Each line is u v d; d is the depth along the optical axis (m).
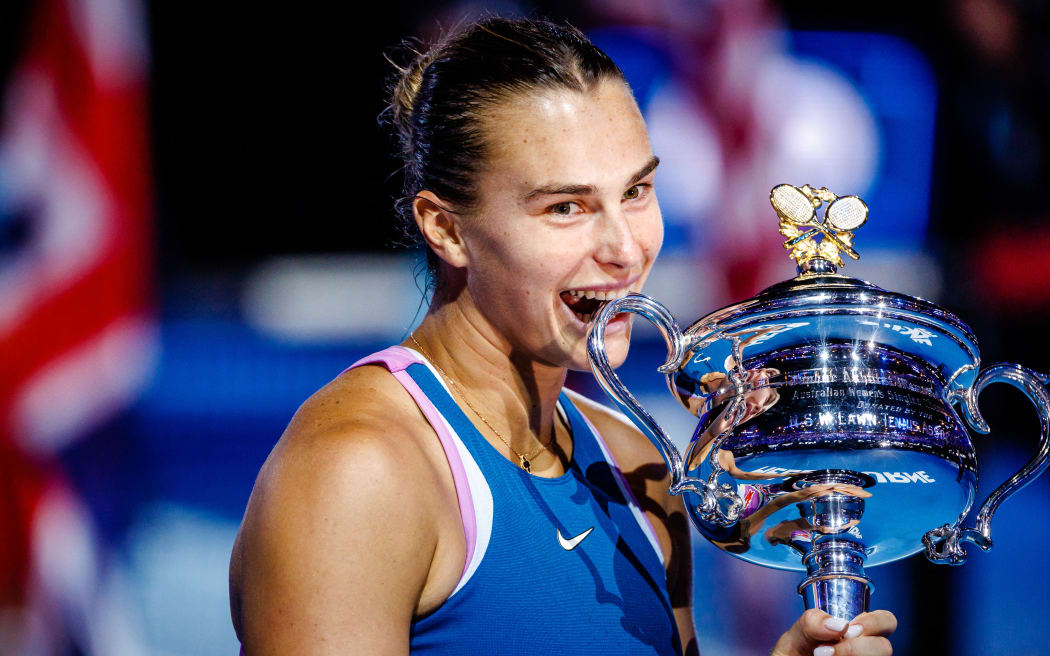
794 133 19.02
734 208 16.86
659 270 18.66
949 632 12.75
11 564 13.09
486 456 4.14
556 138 3.91
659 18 17.05
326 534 3.55
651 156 4.09
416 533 3.71
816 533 3.86
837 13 19.00
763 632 13.05
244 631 3.74
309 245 23.69
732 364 3.97
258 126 22.34
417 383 4.18
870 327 3.86
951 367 4.02
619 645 4.21
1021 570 15.26
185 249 22.19
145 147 13.95
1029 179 16.00
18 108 13.37
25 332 13.23
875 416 3.73
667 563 4.93
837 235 4.21
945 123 18.28
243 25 21.75
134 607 13.61
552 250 3.99
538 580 4.06
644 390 20.09
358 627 3.54
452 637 3.90
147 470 16.91
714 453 3.89
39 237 13.34
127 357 13.78
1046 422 3.96
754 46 16.98
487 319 4.30
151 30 21.39
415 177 4.33
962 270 16.12
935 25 18.61
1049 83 15.84
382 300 21.94
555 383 4.53
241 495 17.12
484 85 3.98
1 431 13.14
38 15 13.41
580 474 4.66
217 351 20.41
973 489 3.94
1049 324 15.64
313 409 3.88
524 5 16.12
